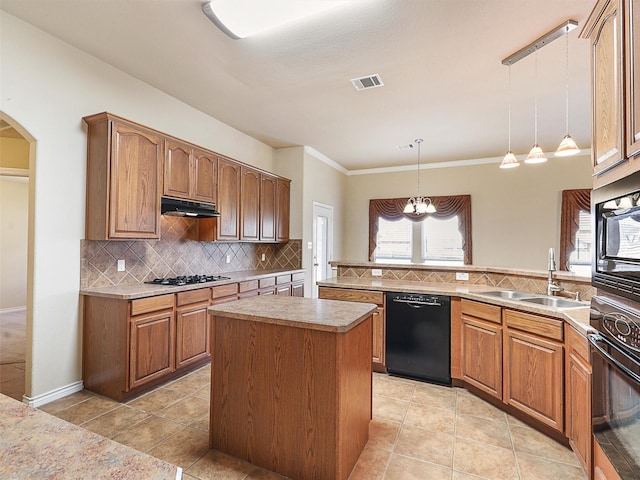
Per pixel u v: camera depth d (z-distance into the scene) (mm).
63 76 2650
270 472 1853
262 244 5332
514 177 5848
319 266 6000
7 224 5875
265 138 5020
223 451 2008
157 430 2246
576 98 3604
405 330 3152
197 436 2178
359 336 1990
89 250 2852
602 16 1570
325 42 2596
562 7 2201
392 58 2824
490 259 5988
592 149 1704
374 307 2133
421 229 6559
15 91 2383
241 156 4754
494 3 2166
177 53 2789
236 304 2203
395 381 3119
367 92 3486
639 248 1233
